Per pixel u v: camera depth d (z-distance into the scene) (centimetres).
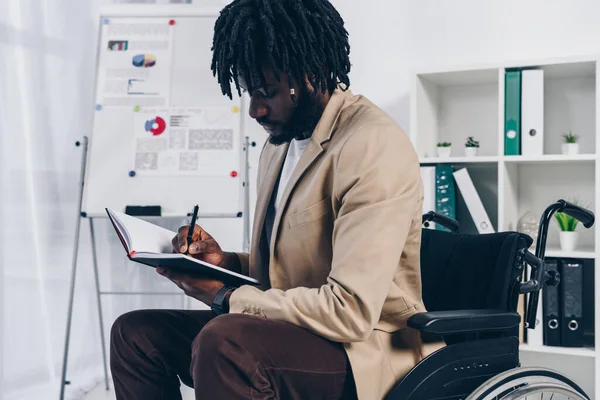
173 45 268
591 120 258
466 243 144
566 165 261
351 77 295
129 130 260
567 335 233
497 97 272
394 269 110
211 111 262
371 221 110
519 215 268
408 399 113
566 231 243
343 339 109
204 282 123
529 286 131
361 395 111
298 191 125
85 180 254
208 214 253
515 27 271
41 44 243
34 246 238
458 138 278
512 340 125
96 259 262
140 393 133
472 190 249
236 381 105
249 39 118
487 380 119
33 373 237
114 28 271
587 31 260
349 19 295
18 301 230
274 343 108
